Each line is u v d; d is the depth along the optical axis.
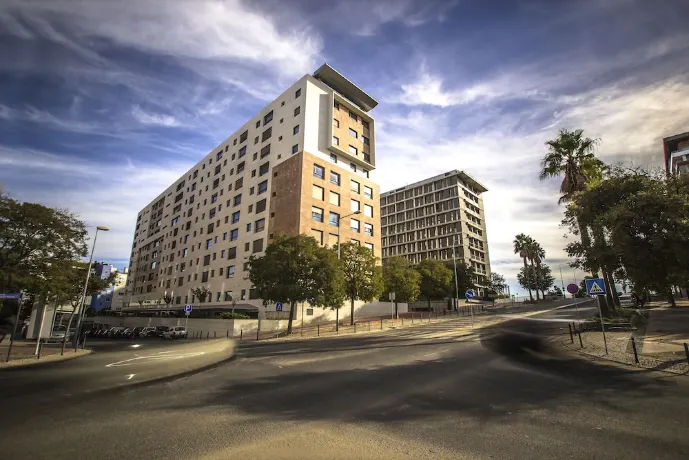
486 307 60.75
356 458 4.23
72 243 20.97
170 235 70.06
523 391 7.66
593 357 12.02
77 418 5.42
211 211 58.34
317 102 47.19
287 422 5.55
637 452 4.39
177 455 4.22
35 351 18.62
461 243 82.12
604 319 21.84
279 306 28.73
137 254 84.94
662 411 6.07
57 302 26.36
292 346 18.45
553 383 8.41
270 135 49.81
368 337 22.55
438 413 6.09
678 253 10.47
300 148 44.12
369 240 48.69
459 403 6.74
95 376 7.11
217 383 8.24
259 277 29.16
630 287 14.09
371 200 50.66
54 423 5.16
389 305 48.66
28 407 5.81
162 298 64.06
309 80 46.97
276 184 45.31
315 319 38.59
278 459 4.16
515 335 14.64
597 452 4.41
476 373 9.69
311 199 42.09
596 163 26.25
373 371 10.16
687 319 21.36
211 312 47.00
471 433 5.10
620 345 13.95
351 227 46.56
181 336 35.38
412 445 4.64
